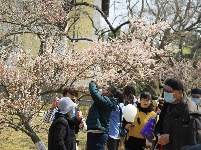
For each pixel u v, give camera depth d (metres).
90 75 14.34
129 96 9.98
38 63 12.19
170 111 5.94
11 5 17.28
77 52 14.50
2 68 11.48
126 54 17.09
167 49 23.56
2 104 10.80
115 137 9.41
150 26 21.75
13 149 13.07
